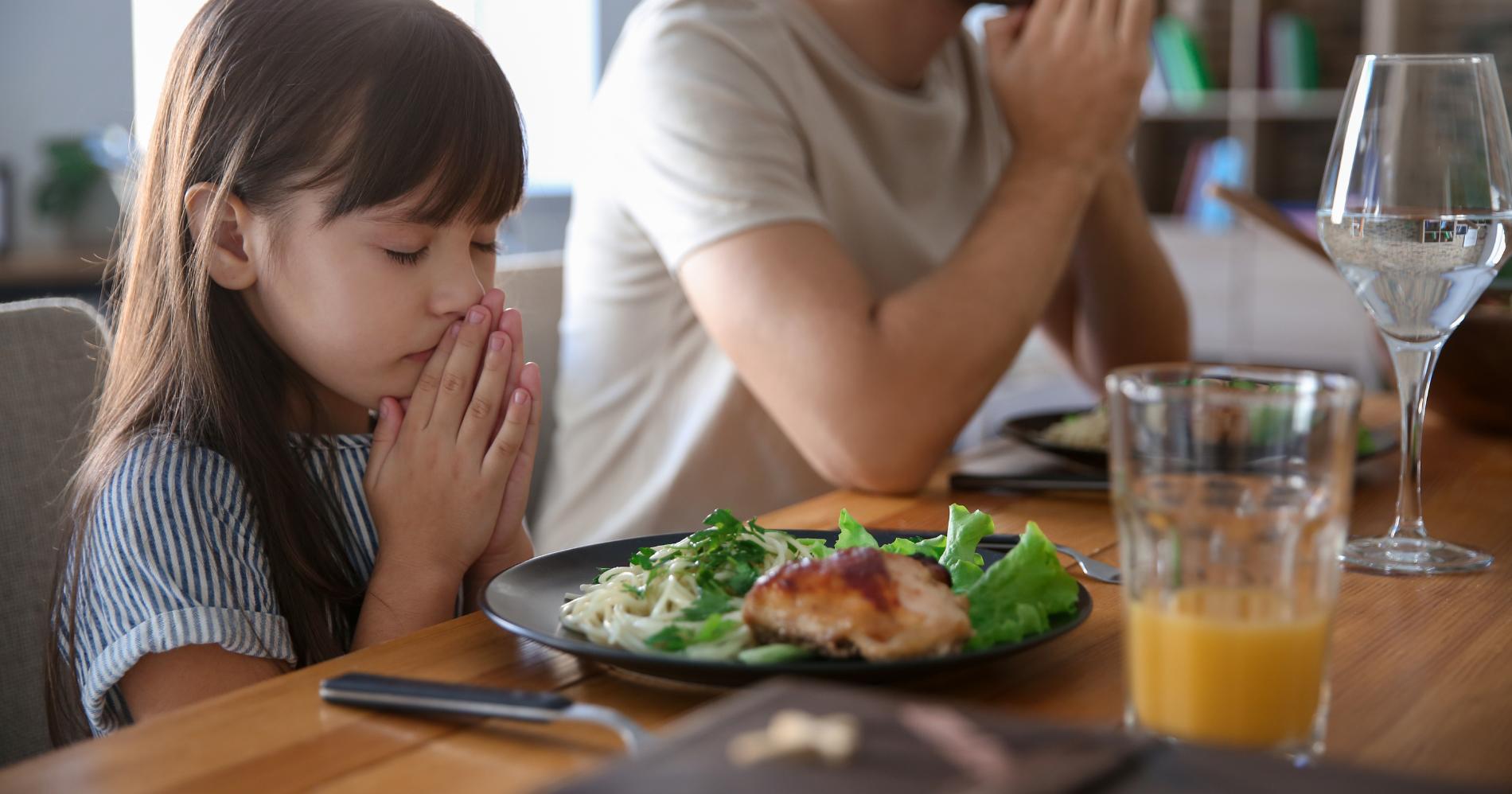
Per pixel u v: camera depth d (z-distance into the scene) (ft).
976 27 15.67
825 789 2.23
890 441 4.76
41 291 11.44
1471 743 3.18
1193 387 3.05
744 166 5.21
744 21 5.55
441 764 3.11
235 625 3.81
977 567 3.51
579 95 16.58
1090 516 4.37
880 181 5.97
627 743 3.08
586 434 5.97
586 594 3.53
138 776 3.08
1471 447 5.03
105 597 3.89
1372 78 3.93
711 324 5.16
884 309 4.95
